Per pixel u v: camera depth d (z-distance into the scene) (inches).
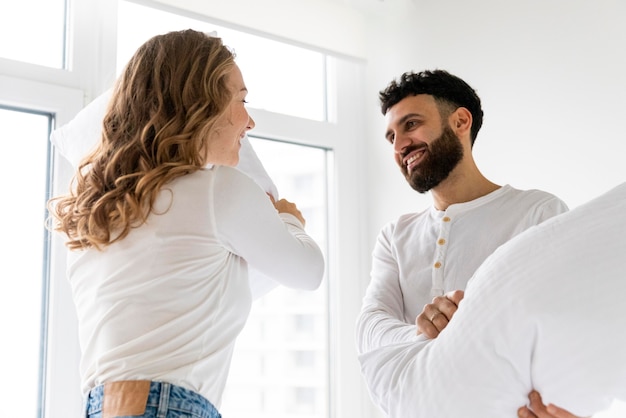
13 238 65.9
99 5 72.6
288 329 89.1
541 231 38.3
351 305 94.2
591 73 75.6
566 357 34.4
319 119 95.7
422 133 56.3
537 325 34.8
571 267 35.6
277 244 42.6
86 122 55.2
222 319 41.7
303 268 44.2
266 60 90.0
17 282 65.7
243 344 84.4
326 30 92.4
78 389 66.4
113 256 41.0
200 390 39.8
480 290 37.7
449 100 57.2
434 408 36.8
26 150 67.4
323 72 97.2
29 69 67.1
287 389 88.0
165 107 41.9
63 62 71.1
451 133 56.7
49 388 65.0
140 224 39.9
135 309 39.5
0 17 67.5
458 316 38.1
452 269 54.7
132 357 38.5
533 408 36.1
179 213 40.3
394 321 50.7
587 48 76.2
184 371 38.9
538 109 80.0
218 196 40.9
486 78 85.3
